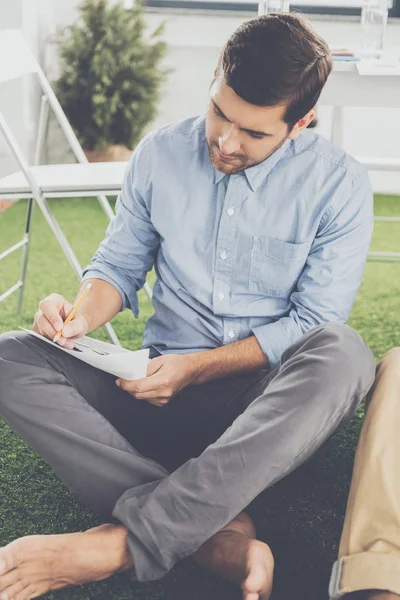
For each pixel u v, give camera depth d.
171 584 1.58
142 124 4.46
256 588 1.39
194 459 1.47
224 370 1.73
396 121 4.73
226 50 1.55
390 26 4.67
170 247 1.80
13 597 1.40
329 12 4.76
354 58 2.88
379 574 1.29
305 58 1.53
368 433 1.45
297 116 1.59
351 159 1.77
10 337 1.64
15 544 1.41
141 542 1.43
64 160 4.59
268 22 1.55
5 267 3.57
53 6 4.75
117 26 4.36
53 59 4.68
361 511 1.38
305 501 1.89
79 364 1.71
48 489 1.92
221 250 1.77
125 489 1.55
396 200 4.69
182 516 1.43
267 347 1.73
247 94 1.52
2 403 1.58
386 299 3.32
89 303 1.82
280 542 1.72
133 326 3.04
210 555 1.50
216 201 1.77
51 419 1.57
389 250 3.87
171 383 1.65
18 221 4.20
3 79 2.86
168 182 1.78
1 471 1.99
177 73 4.77
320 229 1.77
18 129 4.43
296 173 1.75
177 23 4.73
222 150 1.61
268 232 1.76
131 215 1.86
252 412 1.48
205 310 1.81
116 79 4.37
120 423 1.77
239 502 1.44
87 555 1.43
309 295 1.76
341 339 1.51
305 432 1.45
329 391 1.46
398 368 1.52
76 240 3.96
